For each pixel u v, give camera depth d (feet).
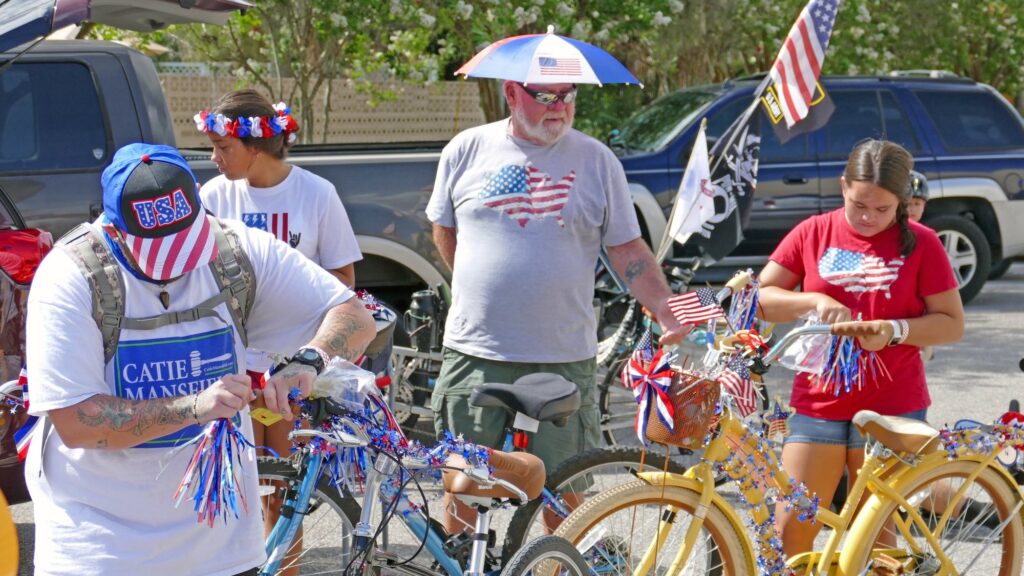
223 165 19.77
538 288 18.94
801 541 18.39
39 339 11.12
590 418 19.69
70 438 11.08
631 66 66.28
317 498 17.16
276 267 12.42
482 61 18.95
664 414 15.74
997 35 80.38
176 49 66.03
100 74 27.14
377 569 16.31
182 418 11.14
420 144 39.37
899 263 18.07
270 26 50.29
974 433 18.37
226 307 12.04
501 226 19.13
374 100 60.13
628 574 17.01
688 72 66.08
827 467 18.62
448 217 20.16
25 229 20.97
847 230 18.54
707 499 16.51
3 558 14.11
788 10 63.98
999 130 50.19
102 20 24.76
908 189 17.79
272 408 11.75
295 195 20.10
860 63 69.77
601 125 65.36
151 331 11.55
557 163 19.10
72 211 26.53
